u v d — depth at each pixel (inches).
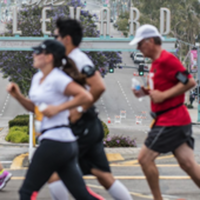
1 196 747.4
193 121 4200.3
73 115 512.1
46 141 469.4
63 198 552.7
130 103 5315.0
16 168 1096.2
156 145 574.6
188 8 6077.8
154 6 6008.9
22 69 2802.7
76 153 490.0
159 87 576.1
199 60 4313.5
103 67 2903.5
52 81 465.7
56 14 2738.7
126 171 1010.1
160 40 588.7
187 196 756.6
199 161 1197.1
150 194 773.3
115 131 2999.5
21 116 3134.8
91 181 865.5
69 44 537.0
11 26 2864.2
